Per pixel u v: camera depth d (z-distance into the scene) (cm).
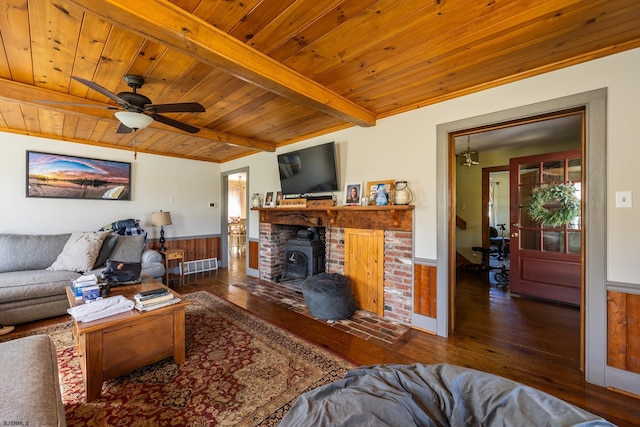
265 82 207
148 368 212
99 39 179
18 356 130
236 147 475
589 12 154
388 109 303
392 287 308
